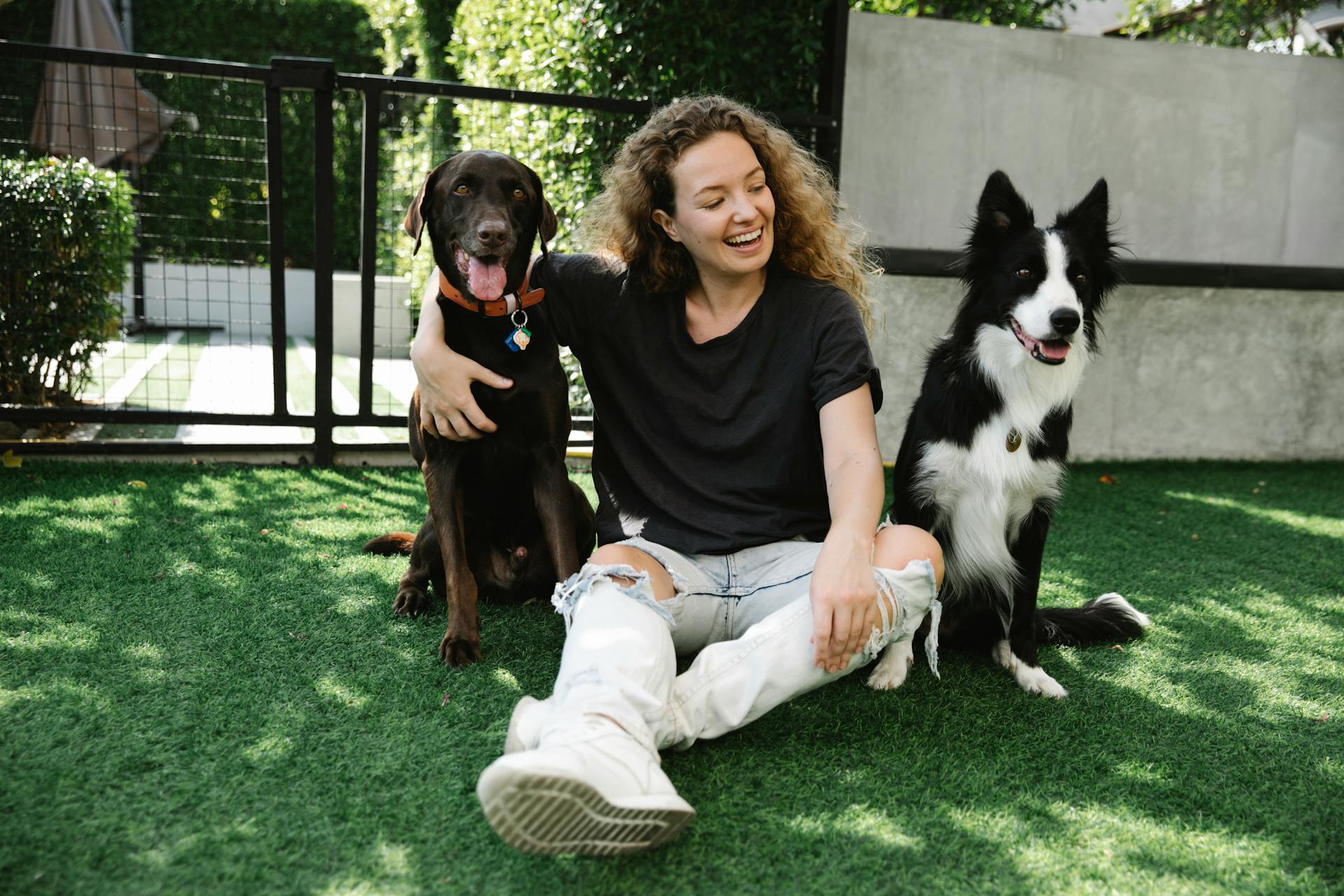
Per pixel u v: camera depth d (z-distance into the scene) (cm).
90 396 580
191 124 1020
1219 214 575
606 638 156
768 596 188
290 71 392
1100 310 252
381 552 298
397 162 544
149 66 380
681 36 445
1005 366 232
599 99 425
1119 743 195
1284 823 165
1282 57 561
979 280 244
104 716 184
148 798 157
